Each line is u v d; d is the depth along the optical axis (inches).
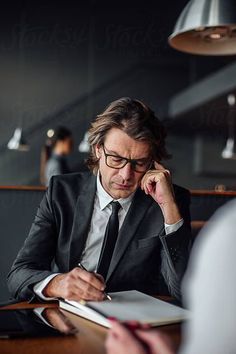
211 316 22.3
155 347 27.8
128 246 60.6
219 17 91.6
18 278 56.5
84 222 62.0
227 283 22.0
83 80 298.4
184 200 66.3
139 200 62.6
